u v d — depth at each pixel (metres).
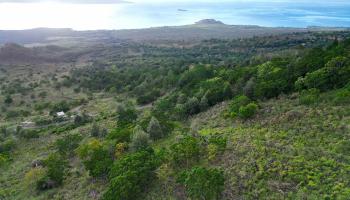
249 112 40.72
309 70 49.94
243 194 24.67
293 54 83.06
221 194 25.14
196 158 31.66
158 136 43.06
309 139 30.86
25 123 79.19
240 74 63.25
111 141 42.50
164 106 64.69
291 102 42.09
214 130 39.94
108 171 33.44
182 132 42.97
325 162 25.95
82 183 34.25
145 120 50.97
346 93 37.53
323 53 56.75
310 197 22.34
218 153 31.75
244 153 30.75
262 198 23.66
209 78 77.75
